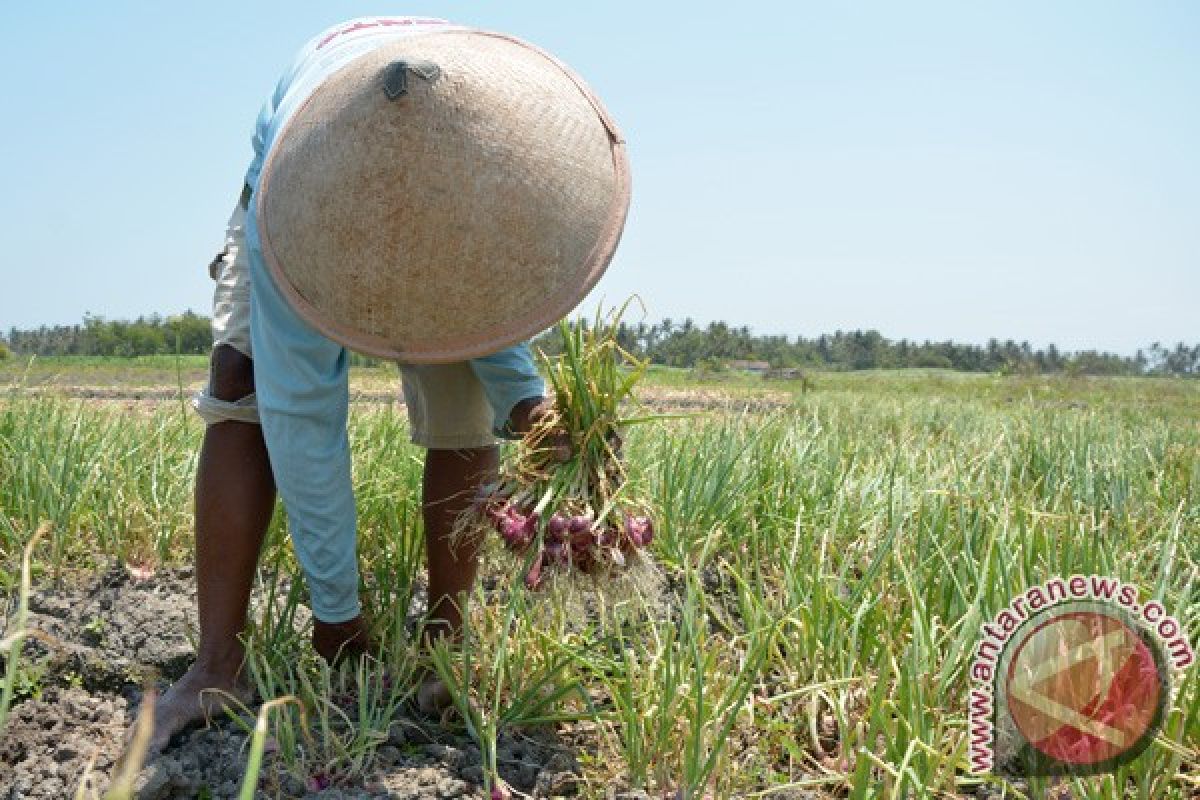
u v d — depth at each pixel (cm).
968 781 242
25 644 304
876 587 333
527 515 255
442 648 271
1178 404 2567
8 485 408
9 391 495
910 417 1182
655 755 255
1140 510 462
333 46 268
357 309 232
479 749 266
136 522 400
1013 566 301
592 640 314
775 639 299
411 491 380
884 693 270
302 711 242
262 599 342
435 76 223
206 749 257
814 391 2212
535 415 262
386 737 259
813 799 247
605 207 240
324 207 228
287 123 245
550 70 245
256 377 257
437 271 226
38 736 264
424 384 285
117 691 297
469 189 223
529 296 232
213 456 267
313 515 265
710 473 411
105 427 517
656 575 272
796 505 405
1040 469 552
